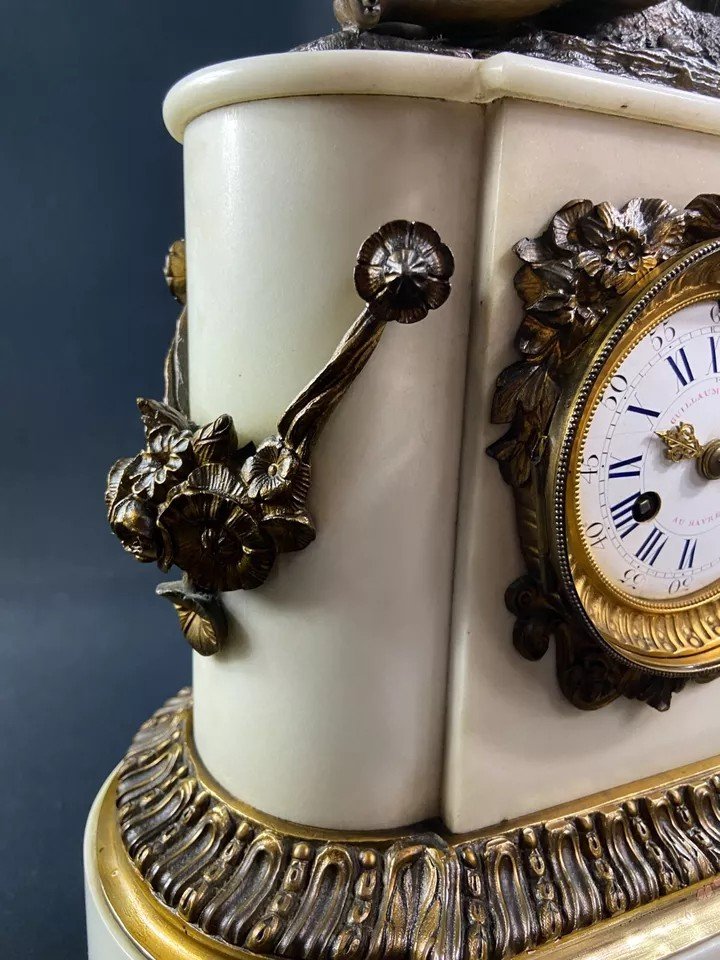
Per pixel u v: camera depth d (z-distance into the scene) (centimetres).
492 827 29
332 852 28
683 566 30
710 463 28
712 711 33
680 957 29
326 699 28
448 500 27
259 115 25
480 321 26
